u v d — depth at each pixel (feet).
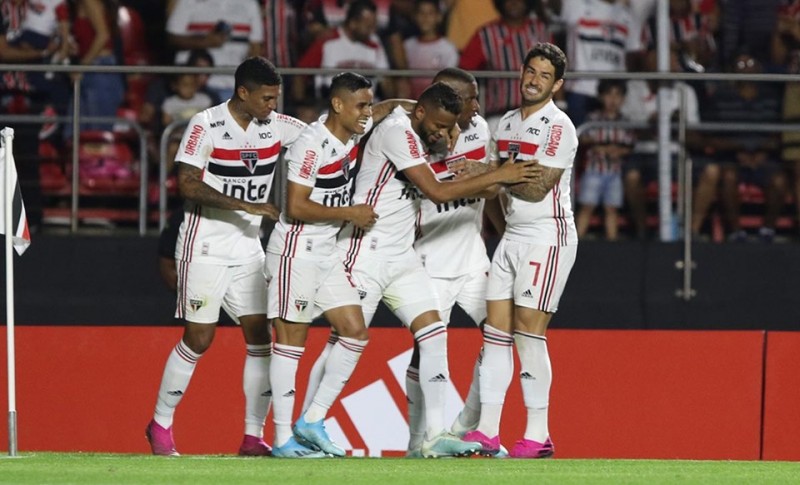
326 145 86.74
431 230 94.94
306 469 77.61
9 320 89.15
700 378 114.52
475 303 96.53
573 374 114.01
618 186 130.82
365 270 90.63
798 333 115.03
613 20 142.41
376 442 112.47
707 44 145.48
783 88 132.77
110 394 115.34
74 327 116.16
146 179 129.59
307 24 140.46
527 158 89.45
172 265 111.45
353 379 112.98
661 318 126.31
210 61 139.64
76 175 128.06
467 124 93.25
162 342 115.75
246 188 92.02
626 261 126.62
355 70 122.93
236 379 113.70
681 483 72.08
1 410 114.93
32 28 140.67
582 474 76.28
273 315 88.63
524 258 90.22
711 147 131.75
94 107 131.54
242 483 69.21
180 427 113.39
